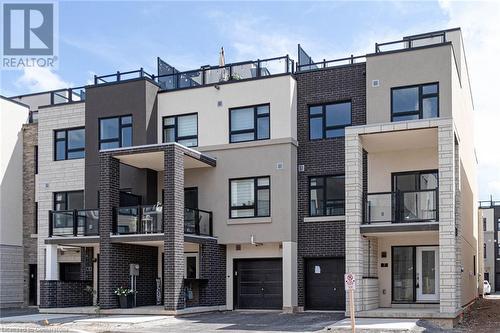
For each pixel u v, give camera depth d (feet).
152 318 68.39
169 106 85.20
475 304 97.14
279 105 79.41
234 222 80.07
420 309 68.18
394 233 67.87
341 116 78.69
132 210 75.82
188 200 83.66
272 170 78.74
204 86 83.71
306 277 78.59
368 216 68.80
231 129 82.02
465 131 87.35
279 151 78.64
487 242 205.26
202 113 83.46
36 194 98.48
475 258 110.42
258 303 80.43
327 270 77.87
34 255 97.66
